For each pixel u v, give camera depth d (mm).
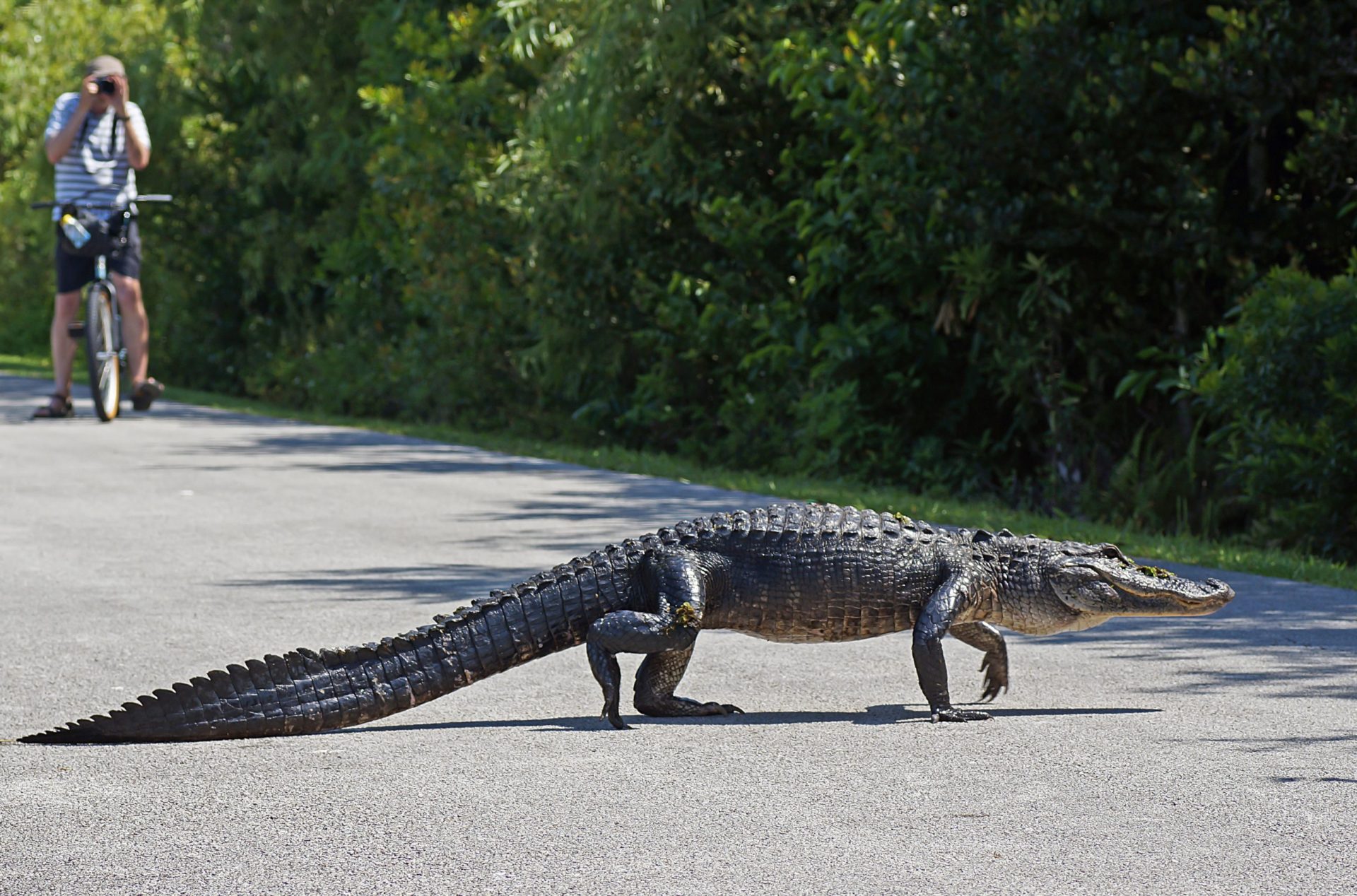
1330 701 8938
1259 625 11281
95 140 27344
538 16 29344
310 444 25047
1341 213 20109
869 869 6035
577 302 29844
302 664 8242
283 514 16984
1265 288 19203
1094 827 6562
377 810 6848
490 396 33375
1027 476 24922
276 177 41906
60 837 6477
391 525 16234
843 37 24375
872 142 23969
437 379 33156
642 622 8500
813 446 25016
